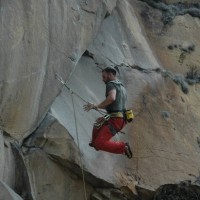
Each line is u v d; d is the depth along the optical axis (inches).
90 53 561.3
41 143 459.5
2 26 416.2
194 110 621.3
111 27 617.6
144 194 512.4
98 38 588.1
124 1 668.1
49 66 468.8
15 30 427.2
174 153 555.8
